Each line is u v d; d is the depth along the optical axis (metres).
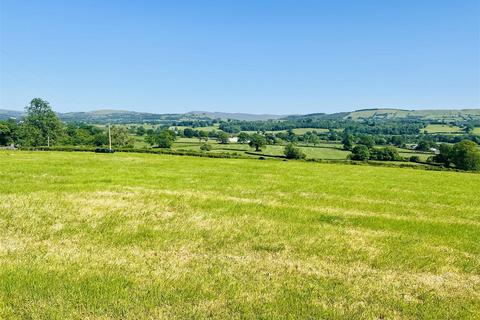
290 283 9.56
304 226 14.79
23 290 8.50
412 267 11.05
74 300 8.16
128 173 31.00
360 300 8.84
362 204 21.03
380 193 26.03
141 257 10.89
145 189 22.23
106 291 8.60
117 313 7.80
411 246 12.87
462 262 11.52
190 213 16.12
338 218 16.55
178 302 8.34
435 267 11.06
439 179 40.16
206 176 31.50
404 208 20.59
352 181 33.12
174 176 30.33
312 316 8.01
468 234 14.90
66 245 11.70
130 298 8.36
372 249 12.36
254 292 8.95
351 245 12.67
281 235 13.48
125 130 142.62
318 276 10.10
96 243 11.98
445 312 8.40
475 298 9.20
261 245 12.29
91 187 21.83
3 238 12.15
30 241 11.95
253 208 17.66
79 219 14.48
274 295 8.85
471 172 54.50
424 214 19.14
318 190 26.02
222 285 9.24
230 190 24.08
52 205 16.39
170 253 11.34
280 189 25.72
